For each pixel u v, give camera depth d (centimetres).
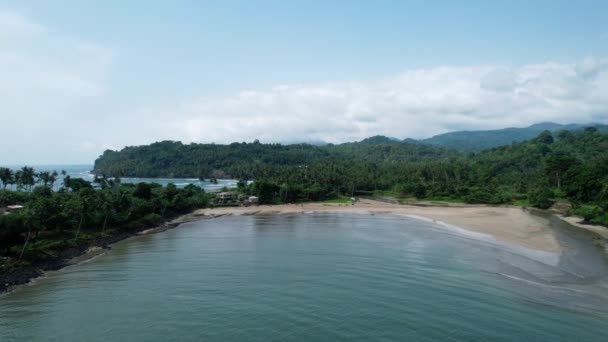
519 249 6631
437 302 4153
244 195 16638
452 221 10338
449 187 17538
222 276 5269
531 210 12756
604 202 9394
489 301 4162
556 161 14638
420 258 6088
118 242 8156
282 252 6712
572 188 11138
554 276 5044
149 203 10869
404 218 11406
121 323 3806
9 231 5912
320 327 3584
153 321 3825
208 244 7644
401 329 3512
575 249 6556
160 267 5862
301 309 4019
